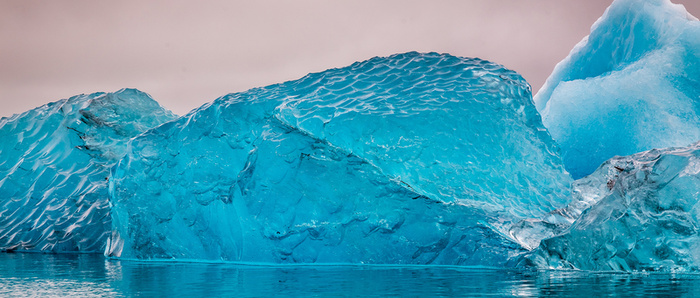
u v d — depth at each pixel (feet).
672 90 34.22
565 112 35.99
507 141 26.99
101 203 36.11
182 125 29.01
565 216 25.13
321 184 24.90
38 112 42.24
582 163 34.24
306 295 13.15
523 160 26.99
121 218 29.19
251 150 27.07
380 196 24.52
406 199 24.44
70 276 18.24
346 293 13.44
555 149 28.25
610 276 17.89
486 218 24.13
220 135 27.61
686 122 33.06
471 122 26.63
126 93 42.19
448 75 29.12
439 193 24.67
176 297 12.88
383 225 24.09
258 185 25.34
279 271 20.06
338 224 24.35
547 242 21.49
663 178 19.88
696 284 15.34
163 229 27.89
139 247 28.27
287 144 25.82
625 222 20.11
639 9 37.96
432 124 25.91
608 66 39.37
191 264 24.17
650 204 19.80
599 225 20.58
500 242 23.08
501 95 28.40
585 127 34.96
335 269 20.98
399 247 23.77
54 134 40.19
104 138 39.83
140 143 29.37
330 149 25.72
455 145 25.76
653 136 32.76
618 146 33.40
